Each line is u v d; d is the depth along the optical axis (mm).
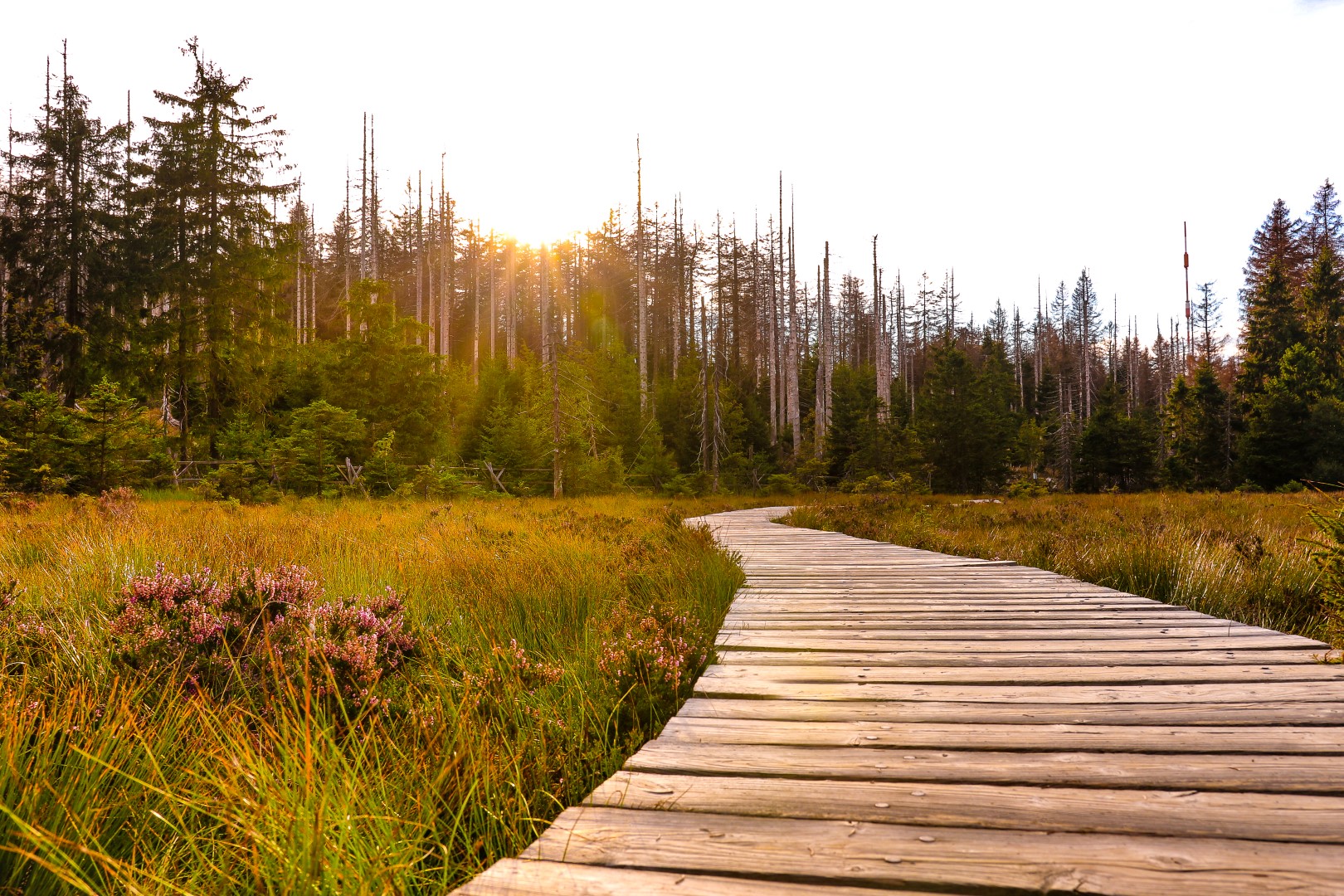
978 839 1999
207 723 2609
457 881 2182
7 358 25625
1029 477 43219
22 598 4570
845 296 85062
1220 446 43031
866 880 1771
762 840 2008
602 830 2080
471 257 66750
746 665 4137
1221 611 6070
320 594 4957
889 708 3326
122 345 29281
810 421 56031
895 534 13531
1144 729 2967
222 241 28578
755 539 13336
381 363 29969
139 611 3584
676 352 53906
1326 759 2604
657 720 3402
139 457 23406
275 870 1899
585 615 5340
